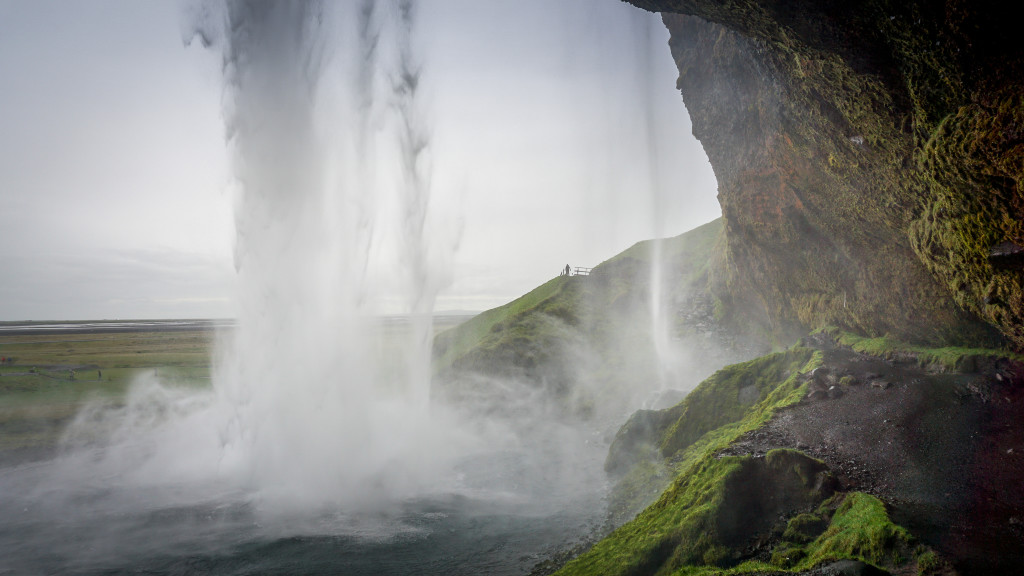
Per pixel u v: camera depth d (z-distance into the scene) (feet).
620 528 44.68
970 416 41.96
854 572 26.55
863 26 38.27
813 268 79.51
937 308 55.62
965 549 27.25
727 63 78.13
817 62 45.68
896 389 49.80
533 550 48.75
